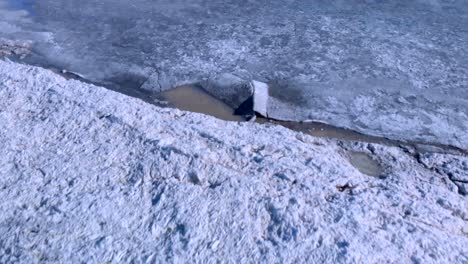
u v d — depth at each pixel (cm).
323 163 353
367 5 654
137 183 329
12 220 298
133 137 370
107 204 311
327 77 497
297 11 638
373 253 278
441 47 550
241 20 615
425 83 486
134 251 280
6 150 354
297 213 303
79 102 410
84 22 612
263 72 507
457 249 285
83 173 336
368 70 507
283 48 550
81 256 276
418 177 359
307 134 415
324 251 278
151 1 672
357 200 318
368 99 462
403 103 457
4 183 326
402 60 525
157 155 350
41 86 430
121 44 562
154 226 296
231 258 276
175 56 536
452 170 367
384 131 421
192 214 303
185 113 422
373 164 377
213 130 390
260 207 308
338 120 435
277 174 338
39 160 346
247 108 453
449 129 422
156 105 456
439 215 314
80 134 373
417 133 418
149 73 507
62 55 538
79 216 301
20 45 555
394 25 599
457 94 470
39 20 616
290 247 281
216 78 496
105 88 454
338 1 666
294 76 500
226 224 297
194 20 616
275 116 441
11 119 388
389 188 338
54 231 291
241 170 343
